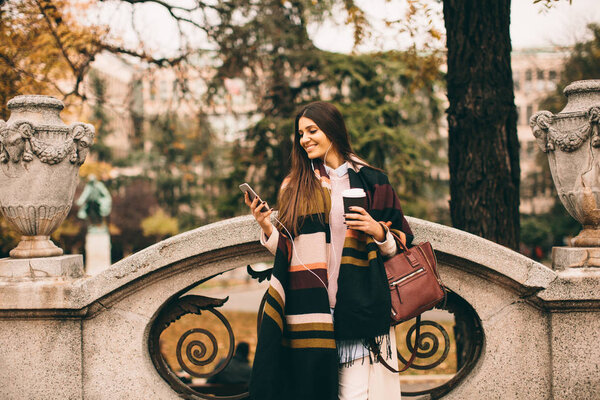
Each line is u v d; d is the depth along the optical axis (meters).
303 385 2.24
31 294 2.88
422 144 12.44
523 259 2.86
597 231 2.94
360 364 2.34
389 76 12.19
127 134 9.27
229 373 5.50
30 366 2.97
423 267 2.40
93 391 3.00
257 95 9.52
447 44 4.47
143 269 2.91
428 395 3.08
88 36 6.36
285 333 2.32
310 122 2.42
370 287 2.23
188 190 32.44
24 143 2.89
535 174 27.50
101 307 2.99
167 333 11.67
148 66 7.90
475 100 4.27
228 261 3.02
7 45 5.50
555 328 2.90
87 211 18.11
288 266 2.35
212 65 8.55
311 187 2.38
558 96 17.17
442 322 11.95
